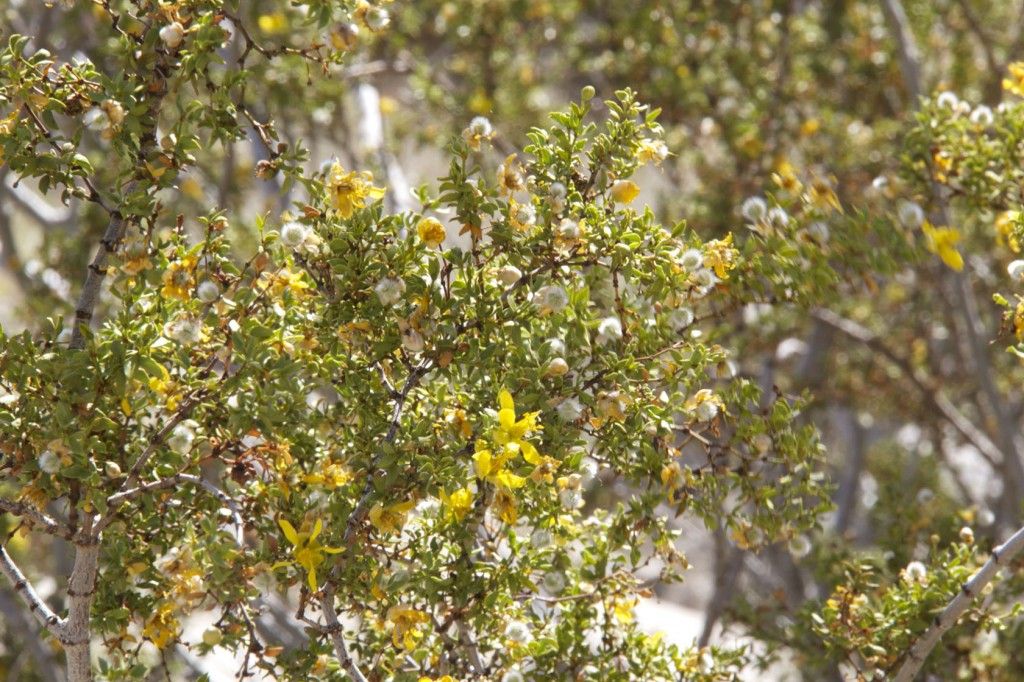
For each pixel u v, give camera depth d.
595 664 1.29
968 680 1.38
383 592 1.22
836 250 1.26
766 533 1.27
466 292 1.22
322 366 1.23
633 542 1.27
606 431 1.23
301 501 1.22
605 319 1.23
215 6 1.22
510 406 1.18
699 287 1.24
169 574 1.20
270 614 1.62
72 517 1.20
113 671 1.24
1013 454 1.81
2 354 1.19
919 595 1.31
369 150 2.15
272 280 1.22
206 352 1.22
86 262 2.11
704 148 2.01
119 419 1.23
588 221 1.23
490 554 1.27
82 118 1.24
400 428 1.22
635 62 2.14
